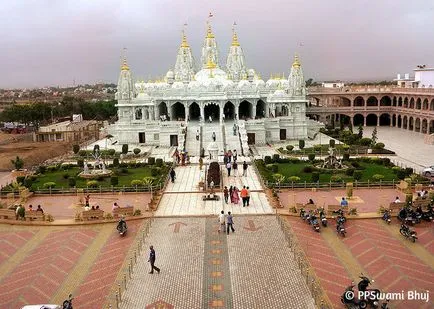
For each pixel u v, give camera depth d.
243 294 33.53
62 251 42.72
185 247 42.88
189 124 105.69
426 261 38.97
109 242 44.78
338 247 42.34
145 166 81.75
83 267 38.97
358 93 149.62
